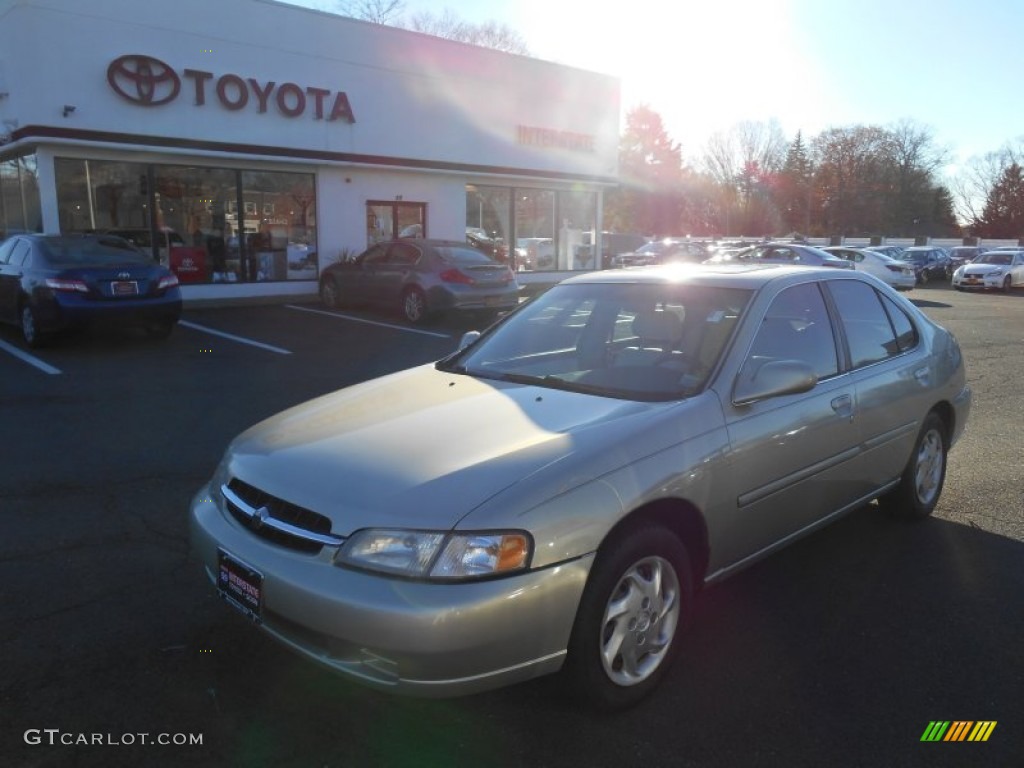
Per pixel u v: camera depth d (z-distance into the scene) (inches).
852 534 177.3
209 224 621.0
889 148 2987.2
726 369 129.9
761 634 133.6
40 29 512.4
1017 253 1036.5
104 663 121.8
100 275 377.7
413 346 437.1
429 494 99.3
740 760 101.8
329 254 689.0
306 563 99.7
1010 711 112.6
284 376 345.4
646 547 109.7
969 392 199.5
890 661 125.3
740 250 978.1
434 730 107.4
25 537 167.6
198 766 100.0
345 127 669.9
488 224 810.2
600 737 106.1
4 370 339.9
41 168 535.2
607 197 2728.8
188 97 581.6
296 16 629.3
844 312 160.7
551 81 820.0
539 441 109.9
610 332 150.7
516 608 94.7
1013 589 150.1
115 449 231.0
